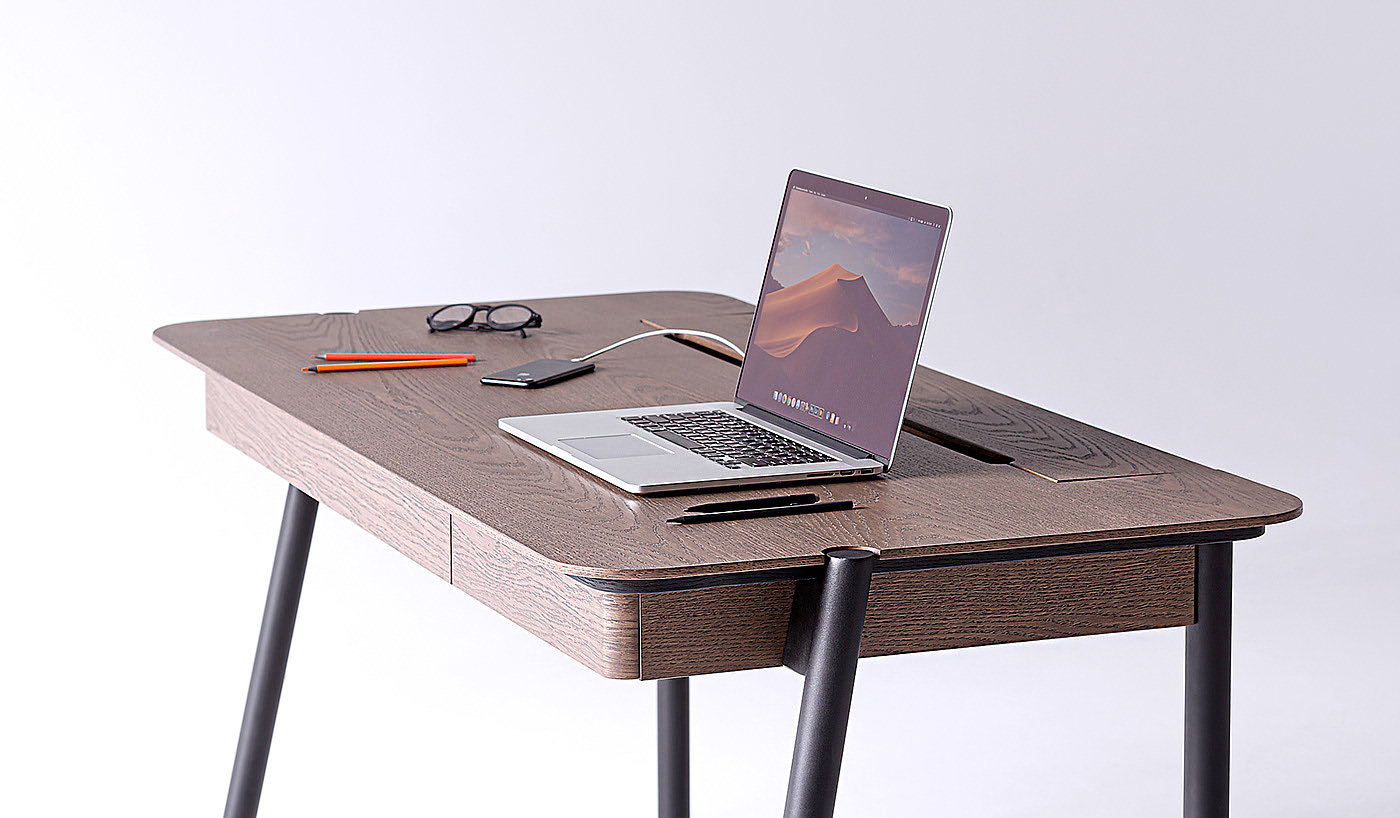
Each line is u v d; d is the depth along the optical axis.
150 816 2.79
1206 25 5.54
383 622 3.68
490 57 4.69
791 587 1.40
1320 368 5.20
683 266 5.02
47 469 4.15
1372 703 3.15
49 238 4.21
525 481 1.59
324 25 4.46
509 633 3.64
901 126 5.25
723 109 5.00
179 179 4.34
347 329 2.38
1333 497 4.27
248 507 4.14
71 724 3.14
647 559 1.33
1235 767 2.88
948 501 1.54
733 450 1.69
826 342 1.78
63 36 4.19
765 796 2.83
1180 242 5.60
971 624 1.47
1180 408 4.82
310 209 4.52
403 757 3.01
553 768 2.96
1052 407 4.76
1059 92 5.41
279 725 3.14
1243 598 3.68
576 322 2.48
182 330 2.34
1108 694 3.27
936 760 2.96
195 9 4.31
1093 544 1.48
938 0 5.23
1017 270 5.42
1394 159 5.77
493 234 4.78
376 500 1.72
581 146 4.85
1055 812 2.75
